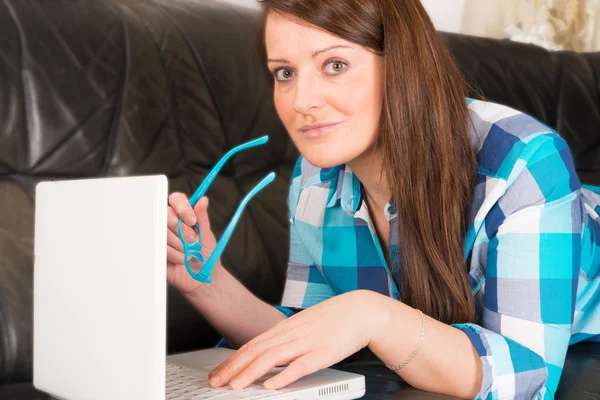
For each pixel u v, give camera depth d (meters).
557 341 0.91
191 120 1.44
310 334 0.80
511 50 1.97
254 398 0.73
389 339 0.83
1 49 1.24
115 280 0.72
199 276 0.86
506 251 0.93
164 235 0.68
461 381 0.85
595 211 1.29
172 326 1.28
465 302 0.96
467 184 0.97
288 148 1.61
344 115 0.93
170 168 1.39
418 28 0.95
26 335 1.12
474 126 1.01
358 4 0.90
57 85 1.28
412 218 0.97
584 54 2.11
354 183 1.12
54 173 1.28
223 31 1.54
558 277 0.92
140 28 1.42
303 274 1.26
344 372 0.86
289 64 0.92
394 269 1.08
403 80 0.93
